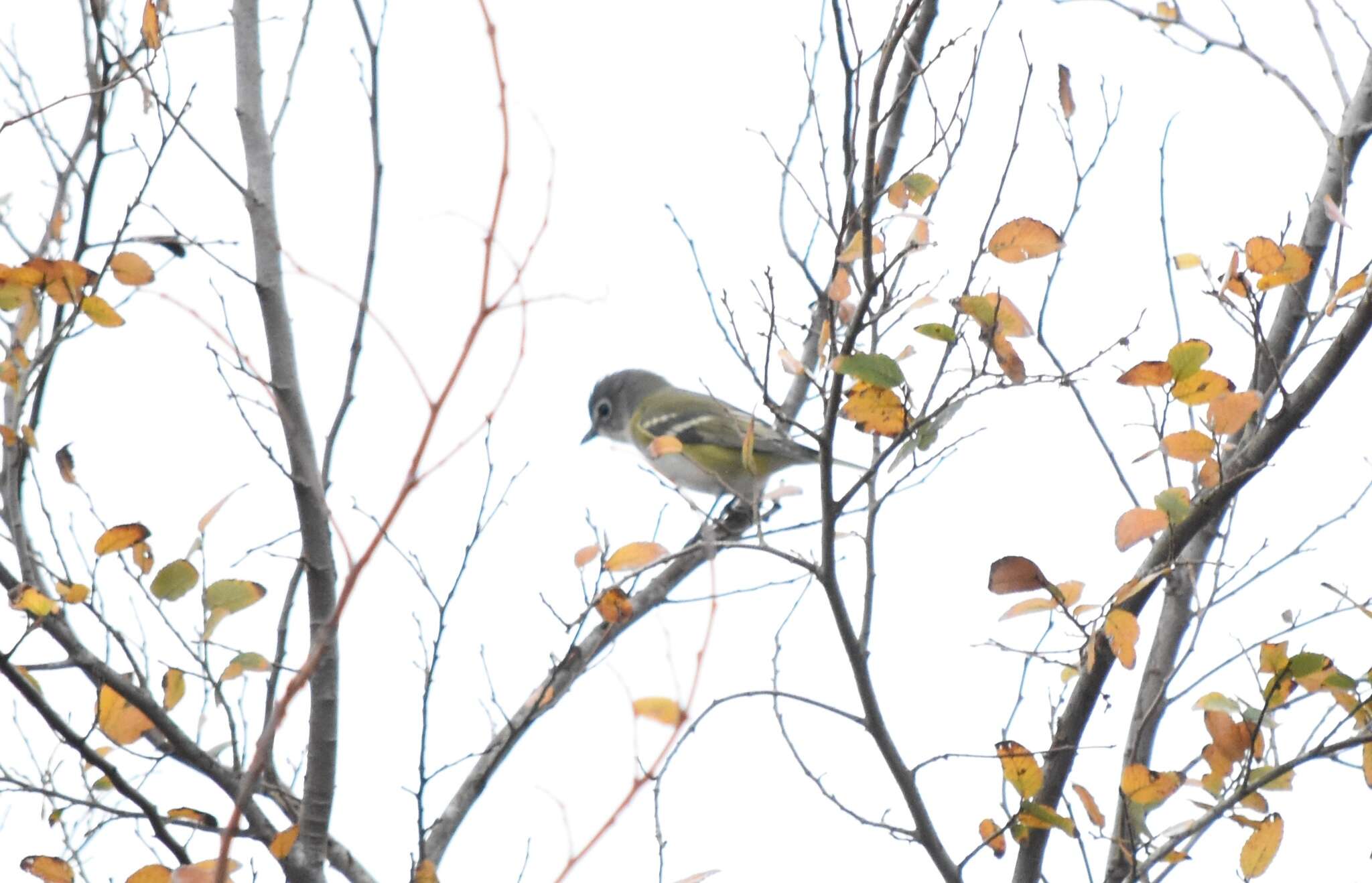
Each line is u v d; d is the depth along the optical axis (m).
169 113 8.70
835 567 8.64
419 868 8.38
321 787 8.66
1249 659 8.66
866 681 8.73
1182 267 9.08
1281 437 8.91
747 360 8.58
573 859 5.32
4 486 8.88
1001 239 8.30
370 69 8.28
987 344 8.20
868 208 8.20
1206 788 8.68
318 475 8.61
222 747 8.88
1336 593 8.63
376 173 8.38
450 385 5.09
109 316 8.52
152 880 7.64
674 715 5.74
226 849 5.26
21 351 8.95
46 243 9.72
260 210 8.85
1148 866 8.37
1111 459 9.30
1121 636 8.28
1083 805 8.60
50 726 7.79
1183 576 10.13
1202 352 8.25
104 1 9.52
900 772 8.77
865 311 8.34
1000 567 8.55
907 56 11.34
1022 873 9.20
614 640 9.09
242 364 8.07
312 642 8.59
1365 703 8.45
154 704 8.23
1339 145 10.53
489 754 9.53
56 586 8.02
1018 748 8.57
